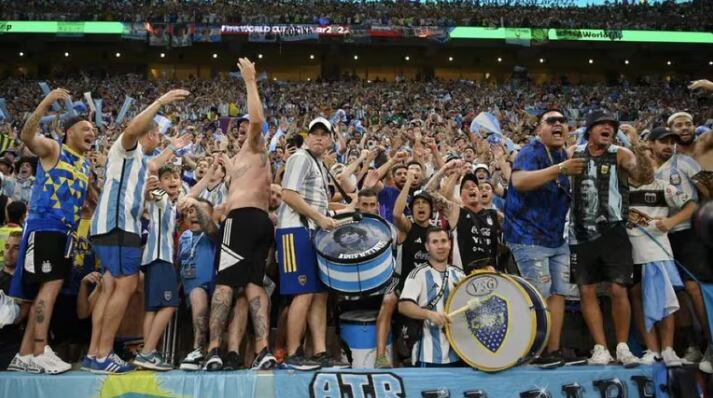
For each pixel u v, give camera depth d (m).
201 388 4.31
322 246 4.65
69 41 36.38
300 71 40.53
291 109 30.17
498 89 36.09
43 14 34.09
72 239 4.68
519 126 20.16
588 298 4.78
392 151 9.00
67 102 4.88
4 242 5.60
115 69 39.50
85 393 4.28
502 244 5.51
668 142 5.13
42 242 4.49
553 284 4.84
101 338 4.45
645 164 4.76
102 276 4.80
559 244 4.85
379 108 30.69
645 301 4.76
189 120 25.31
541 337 4.49
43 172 4.63
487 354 4.55
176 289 4.79
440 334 4.80
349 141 12.73
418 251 5.25
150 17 34.91
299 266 4.64
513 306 4.59
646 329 4.77
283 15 35.84
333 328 5.59
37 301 4.48
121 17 34.62
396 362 5.15
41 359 4.39
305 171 4.75
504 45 37.38
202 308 4.93
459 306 4.75
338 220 4.95
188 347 5.54
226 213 4.81
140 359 4.49
